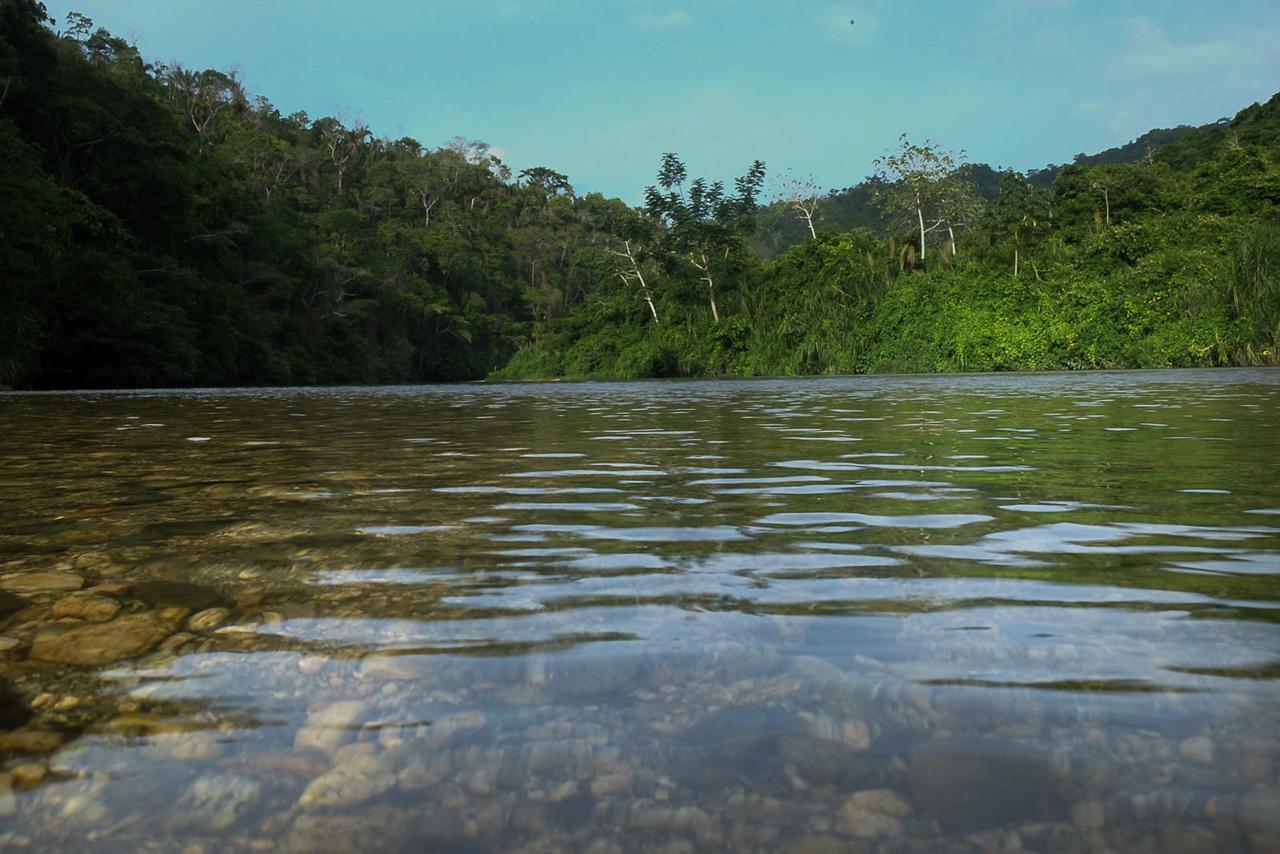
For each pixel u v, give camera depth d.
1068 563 1.66
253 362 30.22
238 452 4.33
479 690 1.05
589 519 2.25
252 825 0.76
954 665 1.10
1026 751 0.85
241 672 1.13
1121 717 0.93
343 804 0.79
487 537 2.01
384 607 1.42
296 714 0.99
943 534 1.97
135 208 26.81
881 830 0.72
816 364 35.66
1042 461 3.40
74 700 1.04
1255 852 0.67
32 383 19.94
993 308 32.59
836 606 1.38
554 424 6.41
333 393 16.09
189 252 29.62
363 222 63.53
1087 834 0.71
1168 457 3.47
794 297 38.72
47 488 2.98
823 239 40.41
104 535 2.09
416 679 1.09
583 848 0.70
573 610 1.38
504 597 1.47
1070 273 33.06
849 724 0.93
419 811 0.77
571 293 78.75
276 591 1.53
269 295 37.12
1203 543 1.82
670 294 43.69
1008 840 0.70
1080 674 1.06
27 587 1.58
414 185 81.50
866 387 14.74
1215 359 26.73
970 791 0.78
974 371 31.44
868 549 1.83
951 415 6.55
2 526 2.23
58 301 20.17
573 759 0.87
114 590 1.55
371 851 0.71
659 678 1.08
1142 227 34.47
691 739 0.90
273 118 74.25
